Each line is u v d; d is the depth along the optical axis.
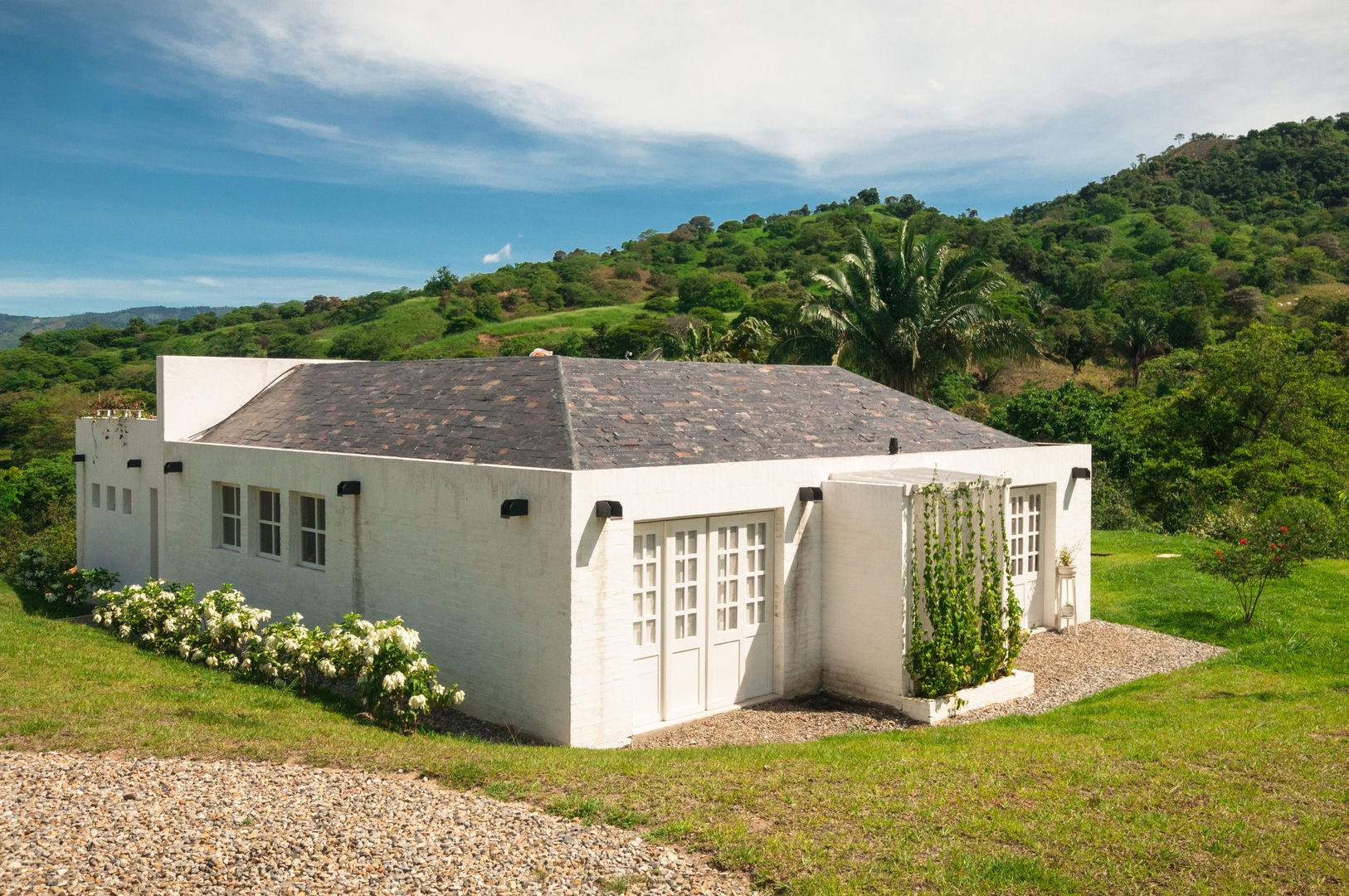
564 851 5.55
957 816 6.22
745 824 6.07
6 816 5.63
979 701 10.94
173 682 9.88
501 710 9.81
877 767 7.40
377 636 9.02
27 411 53.94
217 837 5.50
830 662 11.58
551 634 9.20
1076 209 120.62
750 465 10.76
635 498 9.55
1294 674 11.43
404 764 7.23
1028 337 32.22
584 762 7.60
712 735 9.81
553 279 102.81
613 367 13.36
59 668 10.10
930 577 10.75
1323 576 17.80
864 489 11.06
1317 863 5.49
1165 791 6.70
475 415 12.09
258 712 8.84
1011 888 5.20
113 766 6.79
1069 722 9.74
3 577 20.66
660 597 10.13
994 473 13.82
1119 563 19.91
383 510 11.34
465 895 4.93
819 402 14.70
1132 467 30.00
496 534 9.82
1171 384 47.50
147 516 16.88
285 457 13.01
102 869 5.00
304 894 4.85
